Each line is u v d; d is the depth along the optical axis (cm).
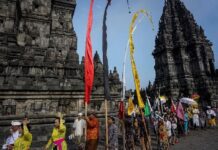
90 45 877
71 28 4203
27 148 740
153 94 6009
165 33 6794
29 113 1745
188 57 6381
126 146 1357
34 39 3347
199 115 2511
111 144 1074
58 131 825
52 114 1698
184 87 6009
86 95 855
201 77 5884
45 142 1534
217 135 1889
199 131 2261
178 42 6450
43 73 2030
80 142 1306
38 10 3556
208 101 5491
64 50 3988
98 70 2856
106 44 921
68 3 4225
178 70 6378
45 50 2812
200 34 6494
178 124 2047
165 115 1742
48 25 3541
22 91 1753
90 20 902
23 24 3397
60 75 2086
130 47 1214
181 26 6881
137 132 1370
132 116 1438
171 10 7269
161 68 6756
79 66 2202
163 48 6675
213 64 6294
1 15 3070
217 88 5800
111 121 1122
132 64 1195
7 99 1694
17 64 1967
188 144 1545
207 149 1320
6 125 1500
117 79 3158
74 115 1803
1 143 1402
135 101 3641
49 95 1859
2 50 2427
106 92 874
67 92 1942
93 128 962
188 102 2341
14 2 3191
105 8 969
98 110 2128
